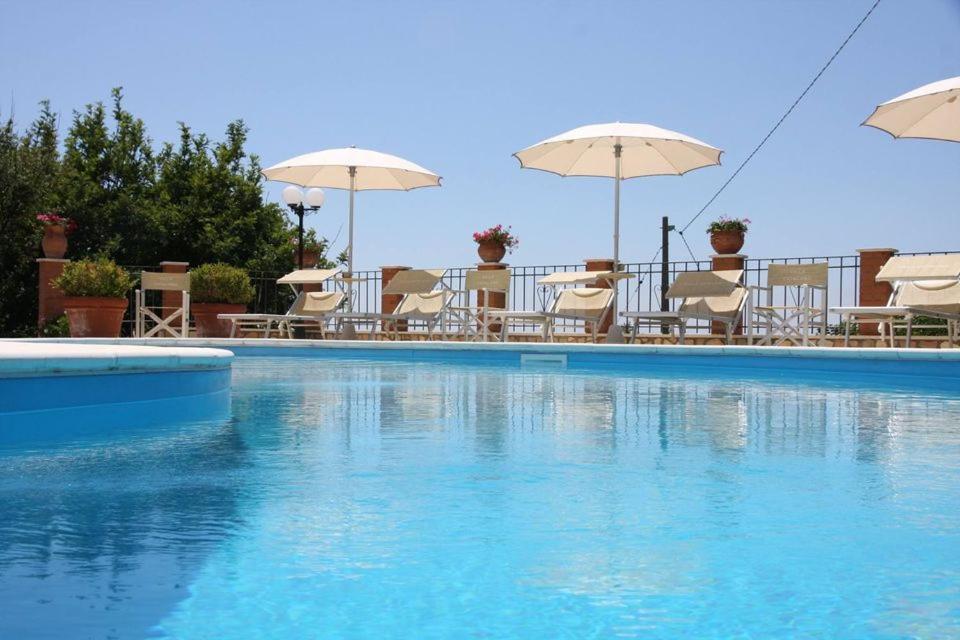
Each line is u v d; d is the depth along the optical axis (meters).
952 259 7.66
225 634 1.32
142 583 1.55
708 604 1.47
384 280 13.45
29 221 14.80
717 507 2.17
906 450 3.05
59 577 1.58
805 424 3.78
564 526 1.98
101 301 10.49
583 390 5.49
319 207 13.41
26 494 2.29
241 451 3.01
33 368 3.44
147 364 4.09
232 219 18.86
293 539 1.85
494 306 12.52
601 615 1.42
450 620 1.39
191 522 2.00
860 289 9.93
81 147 18.84
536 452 3.00
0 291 14.59
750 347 7.25
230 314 11.60
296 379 6.36
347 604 1.46
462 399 4.86
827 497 2.29
